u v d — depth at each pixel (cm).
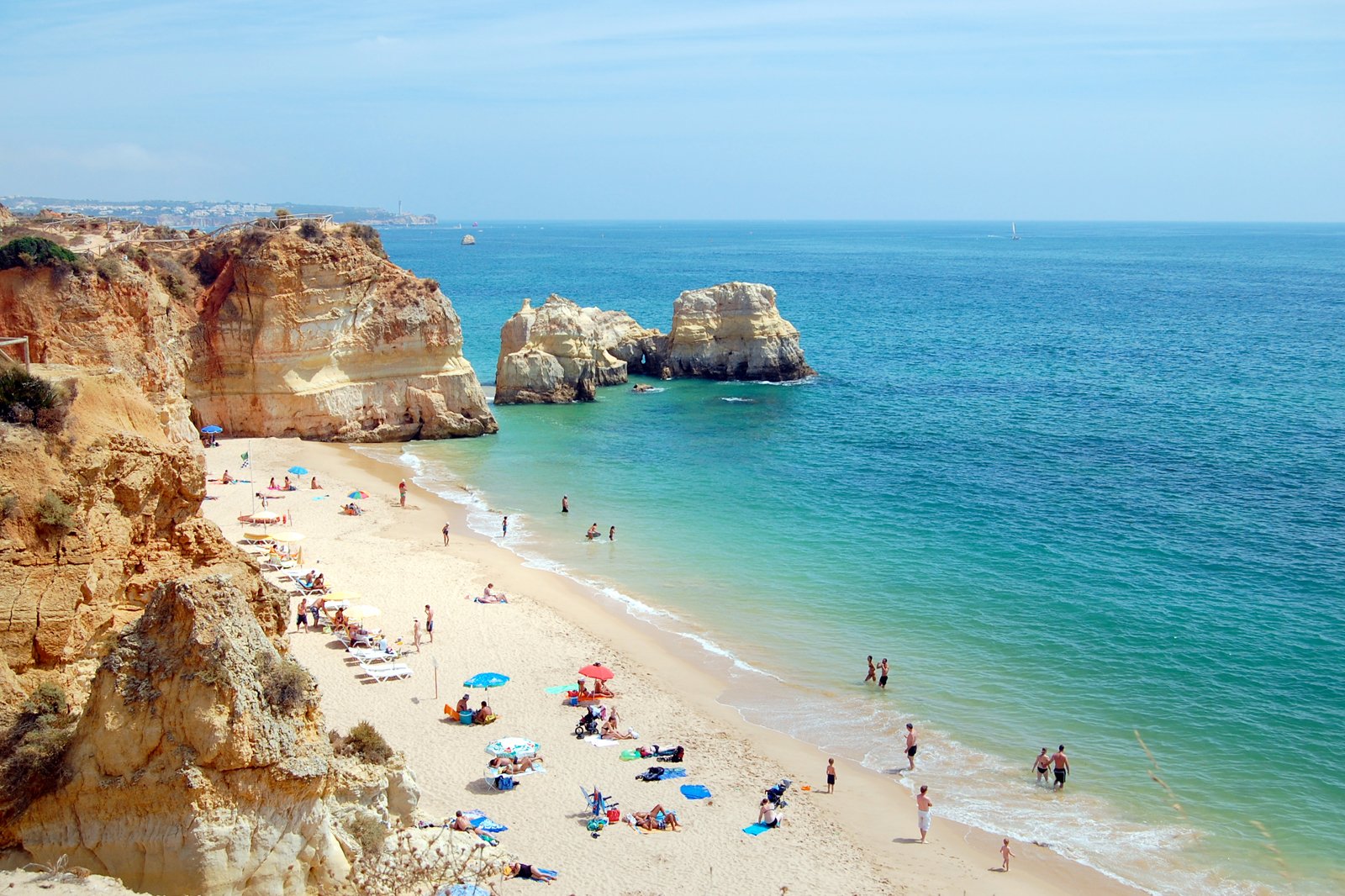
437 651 4197
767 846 2928
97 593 2039
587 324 10162
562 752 3409
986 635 4434
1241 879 2836
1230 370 11838
